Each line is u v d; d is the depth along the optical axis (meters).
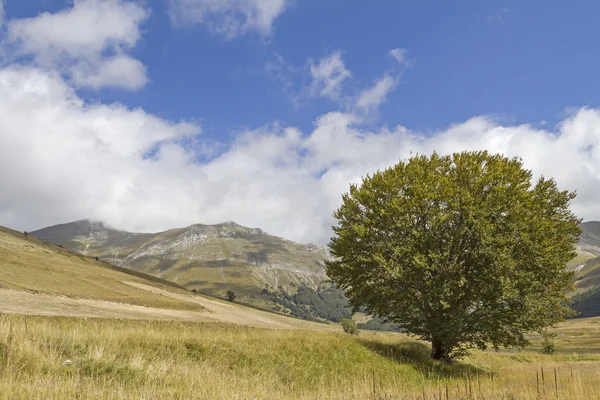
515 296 24.92
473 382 17.25
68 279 67.69
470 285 26.58
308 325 107.81
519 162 29.61
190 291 123.88
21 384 8.65
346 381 19.00
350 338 27.34
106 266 128.88
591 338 125.12
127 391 9.85
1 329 12.01
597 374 20.72
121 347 15.84
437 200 27.31
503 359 41.69
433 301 26.64
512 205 26.06
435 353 29.30
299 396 13.12
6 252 75.25
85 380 10.05
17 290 46.78
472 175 28.05
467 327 27.38
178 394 10.36
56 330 14.97
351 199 30.80
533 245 25.17
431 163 29.83
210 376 13.27
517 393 12.59
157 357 15.71
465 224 25.70
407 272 26.58
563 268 27.75
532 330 28.34
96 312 43.78
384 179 29.48
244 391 11.70
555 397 11.42
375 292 28.61
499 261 24.36
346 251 29.70
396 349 28.19
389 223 28.20
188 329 27.25
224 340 20.86
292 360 20.70
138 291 78.50
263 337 23.80
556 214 29.61
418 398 11.55
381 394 12.23
